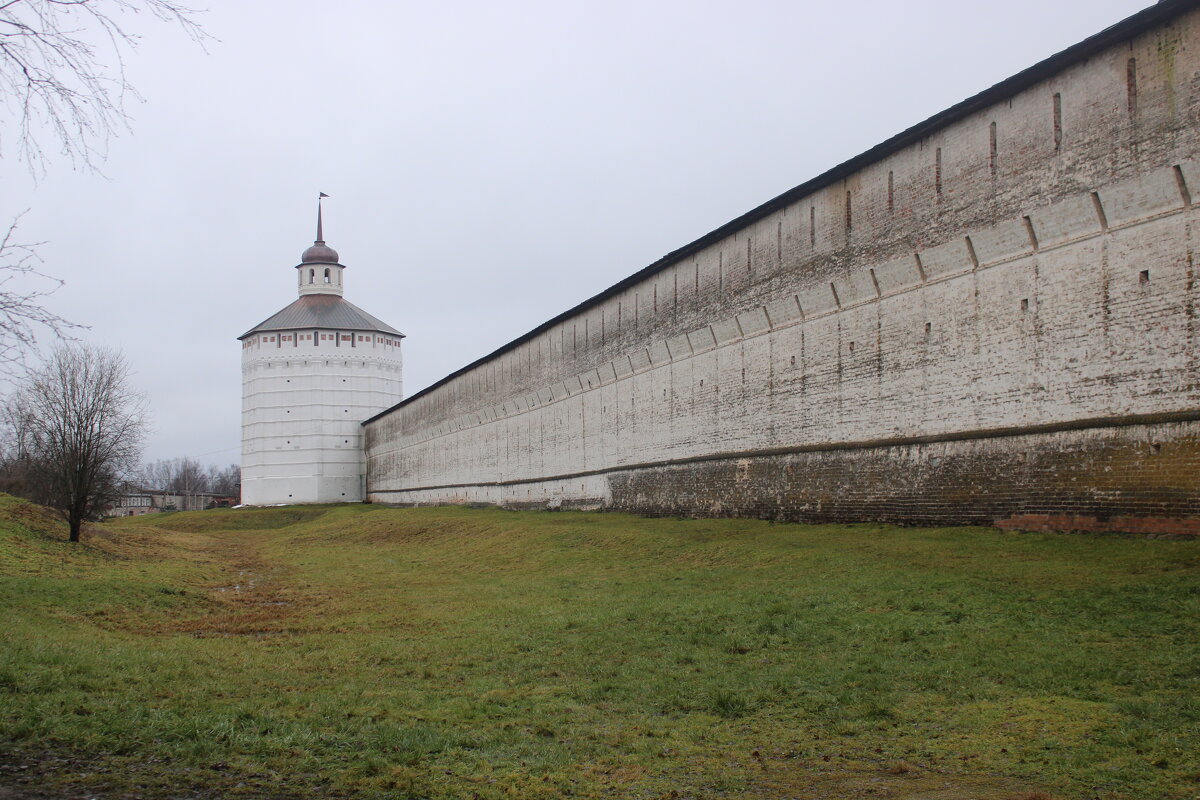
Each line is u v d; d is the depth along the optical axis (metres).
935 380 26.30
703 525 33.88
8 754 9.47
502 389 64.62
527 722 11.90
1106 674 11.98
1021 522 22.94
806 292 32.03
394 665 16.20
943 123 26.02
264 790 8.80
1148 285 20.30
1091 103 21.70
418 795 8.91
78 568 28.64
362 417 102.00
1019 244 23.64
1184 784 8.66
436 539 47.91
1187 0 19.36
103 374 40.78
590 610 20.70
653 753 10.45
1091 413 21.52
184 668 14.87
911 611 16.41
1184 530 18.88
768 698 12.50
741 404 36.03
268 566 40.47
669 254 41.53
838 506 29.72
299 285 106.44
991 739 10.31
